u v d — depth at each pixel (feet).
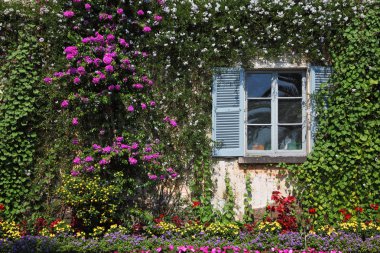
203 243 21.36
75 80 23.08
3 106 23.36
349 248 21.15
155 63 24.22
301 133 24.97
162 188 24.30
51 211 23.65
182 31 24.03
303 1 24.12
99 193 22.18
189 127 24.31
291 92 25.04
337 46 24.23
